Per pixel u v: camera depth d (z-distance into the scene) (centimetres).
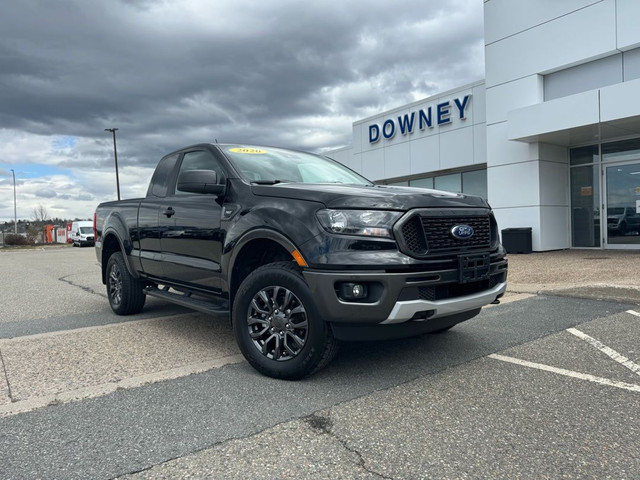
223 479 223
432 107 1673
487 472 227
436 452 246
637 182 1212
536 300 657
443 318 364
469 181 1645
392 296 314
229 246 391
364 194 343
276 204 367
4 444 260
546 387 335
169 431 273
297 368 343
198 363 399
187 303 463
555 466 232
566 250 1311
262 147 505
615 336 462
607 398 314
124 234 575
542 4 1230
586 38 1149
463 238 351
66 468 234
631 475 223
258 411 299
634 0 1064
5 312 663
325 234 328
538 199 1268
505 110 1330
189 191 412
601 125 1091
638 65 1089
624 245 1244
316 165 509
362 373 367
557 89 1236
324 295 321
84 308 685
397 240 321
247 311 370
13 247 4778
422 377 357
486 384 342
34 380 362
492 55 1352
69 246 4241
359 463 236
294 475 226
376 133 1914
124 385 349
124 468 233
